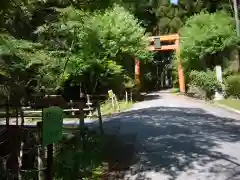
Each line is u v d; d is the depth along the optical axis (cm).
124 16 2333
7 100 618
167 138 1047
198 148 920
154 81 5372
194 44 2886
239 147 934
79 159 741
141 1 1021
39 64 670
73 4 735
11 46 512
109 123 1391
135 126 1289
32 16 688
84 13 807
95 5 762
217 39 2778
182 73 3359
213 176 697
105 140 960
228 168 749
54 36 827
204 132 1151
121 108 2148
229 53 2800
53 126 432
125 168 752
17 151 607
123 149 908
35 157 636
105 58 2120
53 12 723
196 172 723
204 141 1006
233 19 2867
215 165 770
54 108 436
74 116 943
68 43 966
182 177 693
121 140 1016
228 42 2727
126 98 2475
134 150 898
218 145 956
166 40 3341
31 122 1189
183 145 955
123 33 2292
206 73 2781
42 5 685
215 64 2898
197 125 1305
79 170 697
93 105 1747
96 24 1530
